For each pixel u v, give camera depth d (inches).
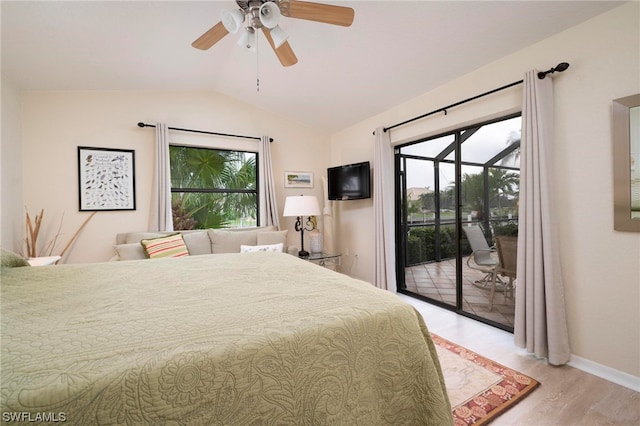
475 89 99.2
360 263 158.6
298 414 28.5
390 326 36.2
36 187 113.7
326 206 177.6
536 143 78.0
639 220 65.1
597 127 70.8
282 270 59.0
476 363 77.0
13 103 105.8
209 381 25.4
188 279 52.2
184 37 98.4
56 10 75.7
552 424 55.9
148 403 23.2
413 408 36.1
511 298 99.0
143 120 133.9
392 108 135.6
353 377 32.2
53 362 24.3
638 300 66.0
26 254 110.9
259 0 61.7
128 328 31.1
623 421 56.4
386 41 93.0
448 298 120.6
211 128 149.3
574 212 75.1
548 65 79.7
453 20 79.4
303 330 31.2
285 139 169.5
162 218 131.8
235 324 32.1
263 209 157.6
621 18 66.7
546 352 77.9
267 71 124.6
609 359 70.1
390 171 136.5
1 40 83.1
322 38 98.3
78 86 117.7
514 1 70.4
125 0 76.8
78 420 21.1
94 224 123.6
